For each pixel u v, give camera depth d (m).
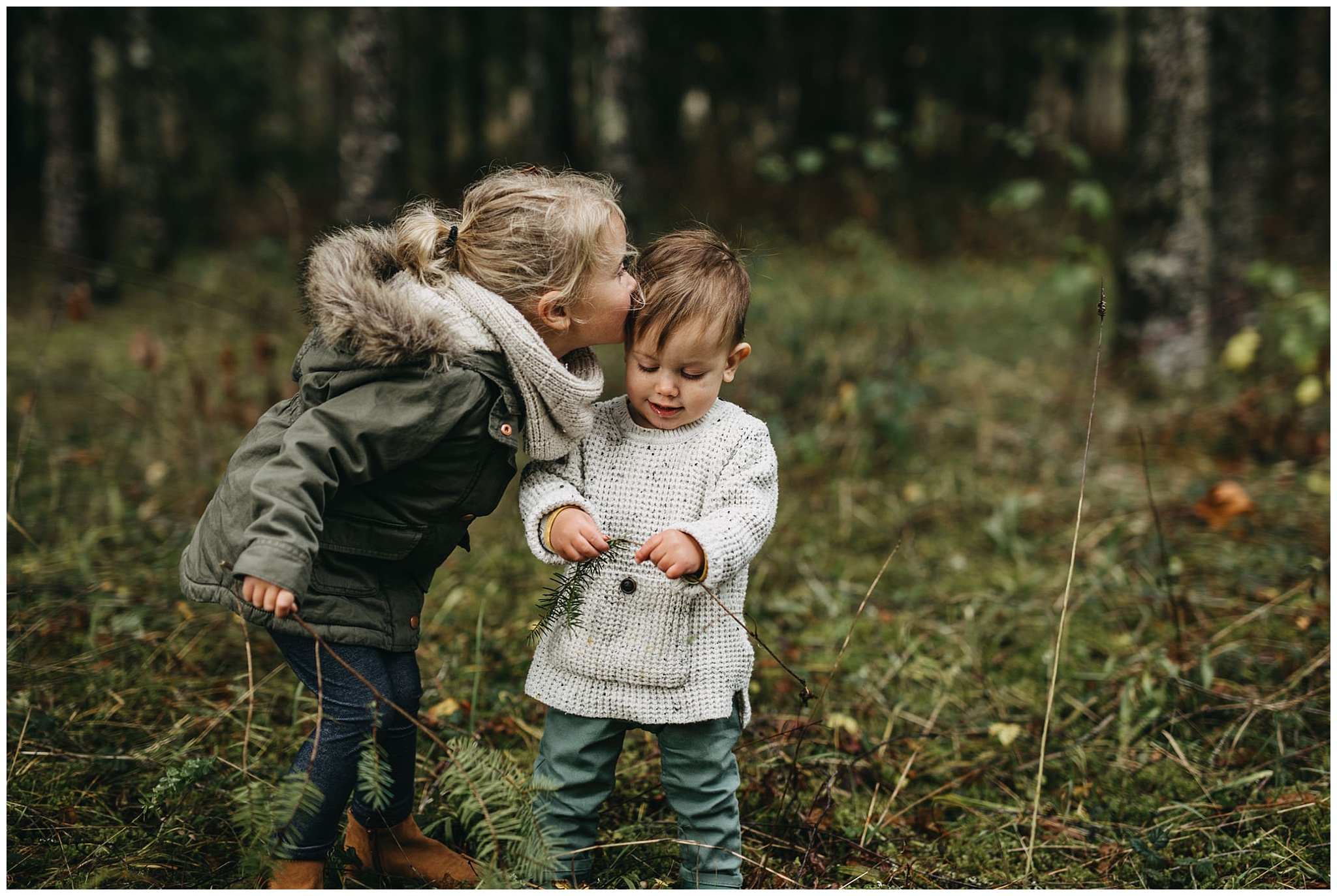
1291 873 1.96
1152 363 5.32
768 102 13.46
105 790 2.08
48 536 3.30
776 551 3.45
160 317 6.95
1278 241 8.38
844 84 13.27
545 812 1.76
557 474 1.78
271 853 1.61
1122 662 2.77
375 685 1.70
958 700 2.63
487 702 2.48
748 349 1.77
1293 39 9.14
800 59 13.41
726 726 1.82
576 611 1.68
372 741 1.58
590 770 1.78
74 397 4.92
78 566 3.05
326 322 1.59
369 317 1.55
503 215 1.67
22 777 2.07
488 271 1.66
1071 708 2.59
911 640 2.94
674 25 13.23
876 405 4.46
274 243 9.14
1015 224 10.20
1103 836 2.11
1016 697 2.64
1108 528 3.66
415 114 13.16
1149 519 3.73
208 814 2.00
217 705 2.40
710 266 1.68
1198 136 5.22
